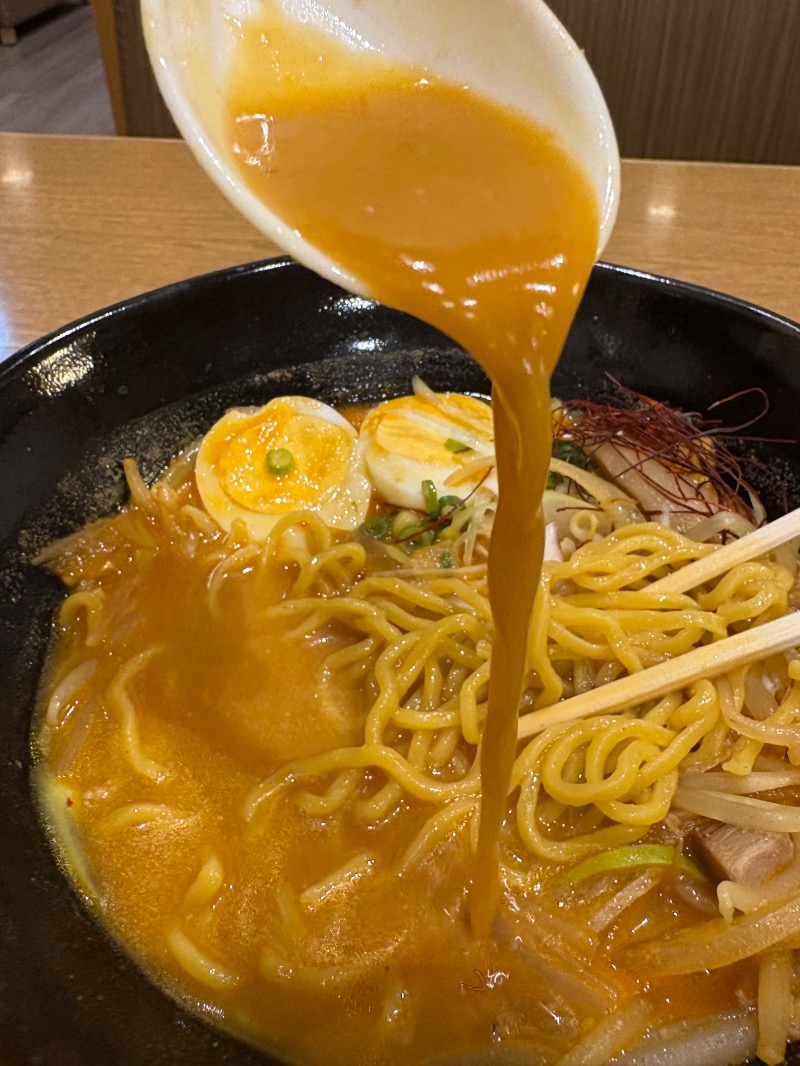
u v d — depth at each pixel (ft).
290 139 0.34
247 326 0.69
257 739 0.55
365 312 0.73
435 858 0.49
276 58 0.35
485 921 0.45
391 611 0.60
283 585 0.64
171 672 0.58
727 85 1.24
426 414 0.73
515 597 0.38
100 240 0.87
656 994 0.44
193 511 0.67
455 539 0.67
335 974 0.44
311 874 0.49
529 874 0.48
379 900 0.47
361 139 0.35
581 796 0.49
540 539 0.37
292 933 0.46
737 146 1.30
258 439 0.70
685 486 0.69
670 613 0.55
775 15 1.17
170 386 0.67
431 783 0.51
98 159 0.99
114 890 0.47
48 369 0.60
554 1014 0.43
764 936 0.43
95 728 0.55
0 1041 0.35
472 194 0.33
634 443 0.71
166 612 0.62
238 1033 0.42
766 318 0.62
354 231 0.31
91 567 0.62
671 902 0.48
